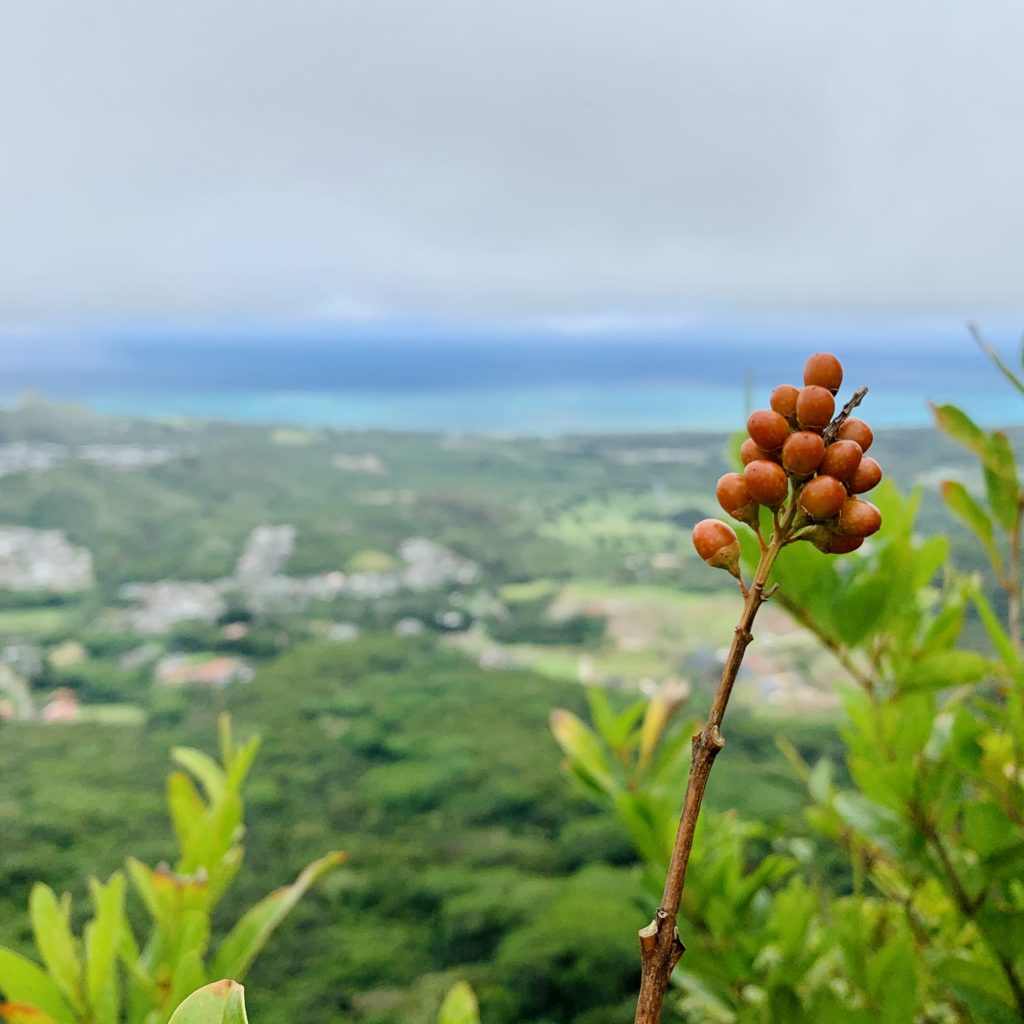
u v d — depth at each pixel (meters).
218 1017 0.19
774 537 0.20
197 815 0.51
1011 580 0.50
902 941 0.41
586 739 0.53
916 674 0.45
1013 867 0.42
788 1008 0.41
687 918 0.46
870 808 0.46
